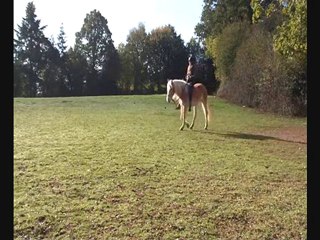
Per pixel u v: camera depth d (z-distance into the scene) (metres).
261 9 14.34
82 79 43.62
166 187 6.03
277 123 15.84
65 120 14.41
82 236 4.16
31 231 4.26
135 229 4.36
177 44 47.31
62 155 8.02
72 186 5.91
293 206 5.26
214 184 6.28
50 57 41.94
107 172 6.79
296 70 19.11
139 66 46.59
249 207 5.18
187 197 5.55
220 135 11.66
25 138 10.02
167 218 4.71
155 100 25.36
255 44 22.75
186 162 7.78
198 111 19.94
